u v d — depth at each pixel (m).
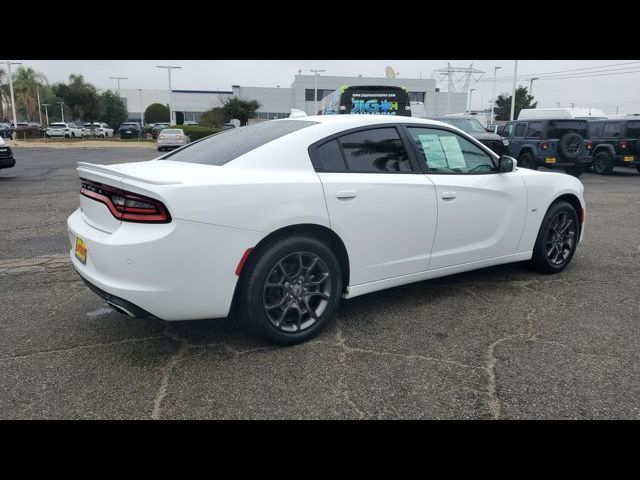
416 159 3.94
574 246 5.12
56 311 4.04
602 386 2.92
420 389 2.88
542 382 2.96
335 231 3.43
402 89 14.05
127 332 3.63
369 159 3.70
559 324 3.79
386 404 2.73
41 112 72.38
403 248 3.82
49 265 5.35
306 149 3.44
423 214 3.86
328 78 60.50
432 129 4.14
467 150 4.34
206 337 3.54
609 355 3.30
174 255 2.89
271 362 3.18
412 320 3.85
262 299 3.21
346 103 13.97
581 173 15.71
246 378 2.99
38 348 3.38
